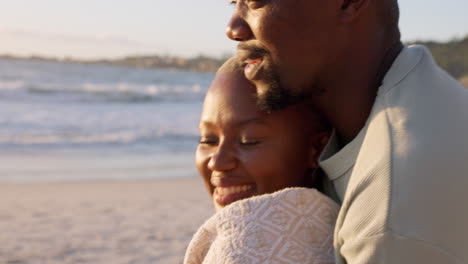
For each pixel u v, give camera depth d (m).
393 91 1.10
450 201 0.96
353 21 1.11
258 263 1.13
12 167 10.52
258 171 1.27
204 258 1.26
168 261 5.15
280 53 1.10
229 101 1.29
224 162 1.28
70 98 24.72
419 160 0.97
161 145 13.95
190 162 11.83
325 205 1.23
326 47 1.10
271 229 1.16
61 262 5.10
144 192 8.66
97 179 9.74
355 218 1.00
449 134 1.01
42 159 11.48
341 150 1.19
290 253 1.15
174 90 33.81
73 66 59.53
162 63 104.06
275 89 1.15
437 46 56.25
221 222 1.20
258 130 1.26
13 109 19.83
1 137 13.93
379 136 1.04
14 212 7.12
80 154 12.30
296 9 1.08
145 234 6.13
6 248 5.52
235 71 1.31
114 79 44.03
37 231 6.21
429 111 1.04
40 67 50.38
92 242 5.80
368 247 0.97
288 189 1.21
